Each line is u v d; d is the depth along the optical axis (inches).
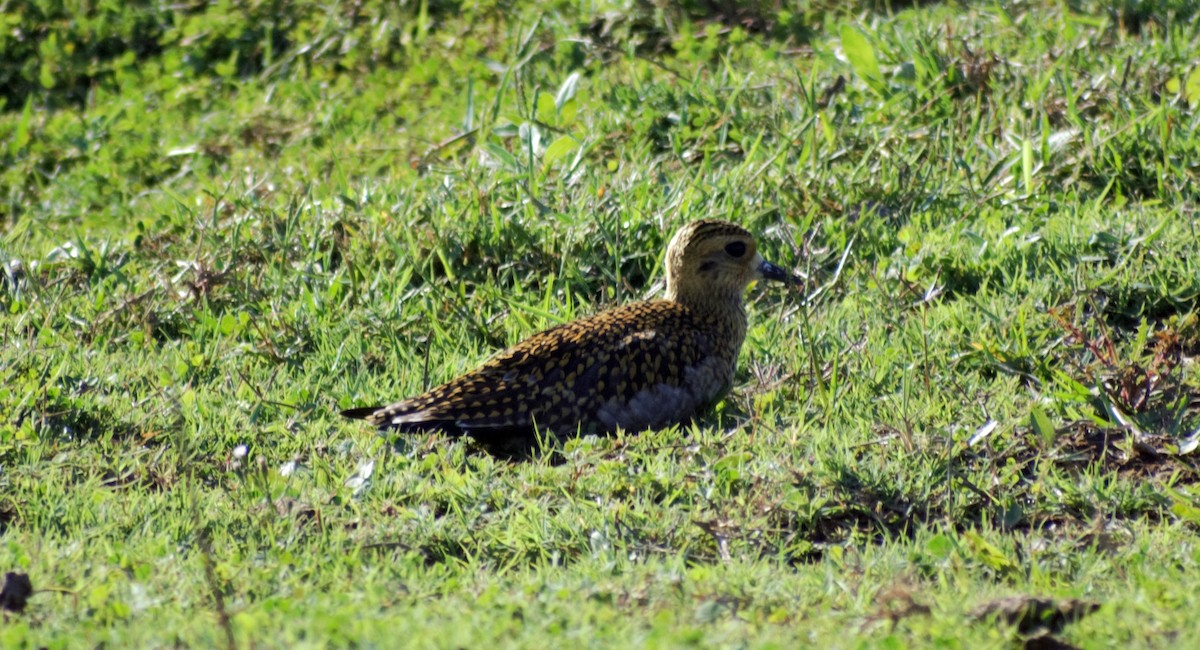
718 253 442.3
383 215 553.6
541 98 652.7
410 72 794.8
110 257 571.2
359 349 474.9
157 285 524.7
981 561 315.9
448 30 829.8
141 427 415.8
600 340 421.4
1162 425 391.2
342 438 414.0
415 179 606.2
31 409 418.6
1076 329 423.8
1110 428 389.4
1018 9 746.8
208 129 759.1
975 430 389.1
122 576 307.4
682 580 302.4
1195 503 347.9
